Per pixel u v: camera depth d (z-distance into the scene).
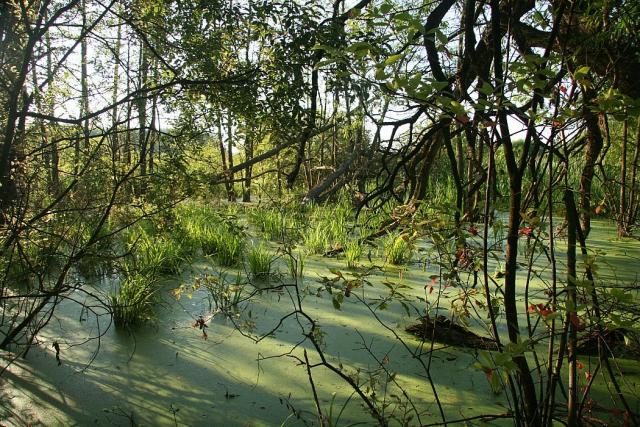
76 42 4.05
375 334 4.30
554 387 2.20
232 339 4.21
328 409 3.13
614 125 7.21
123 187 4.42
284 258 6.97
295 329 4.44
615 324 1.96
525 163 2.07
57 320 4.57
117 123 4.07
